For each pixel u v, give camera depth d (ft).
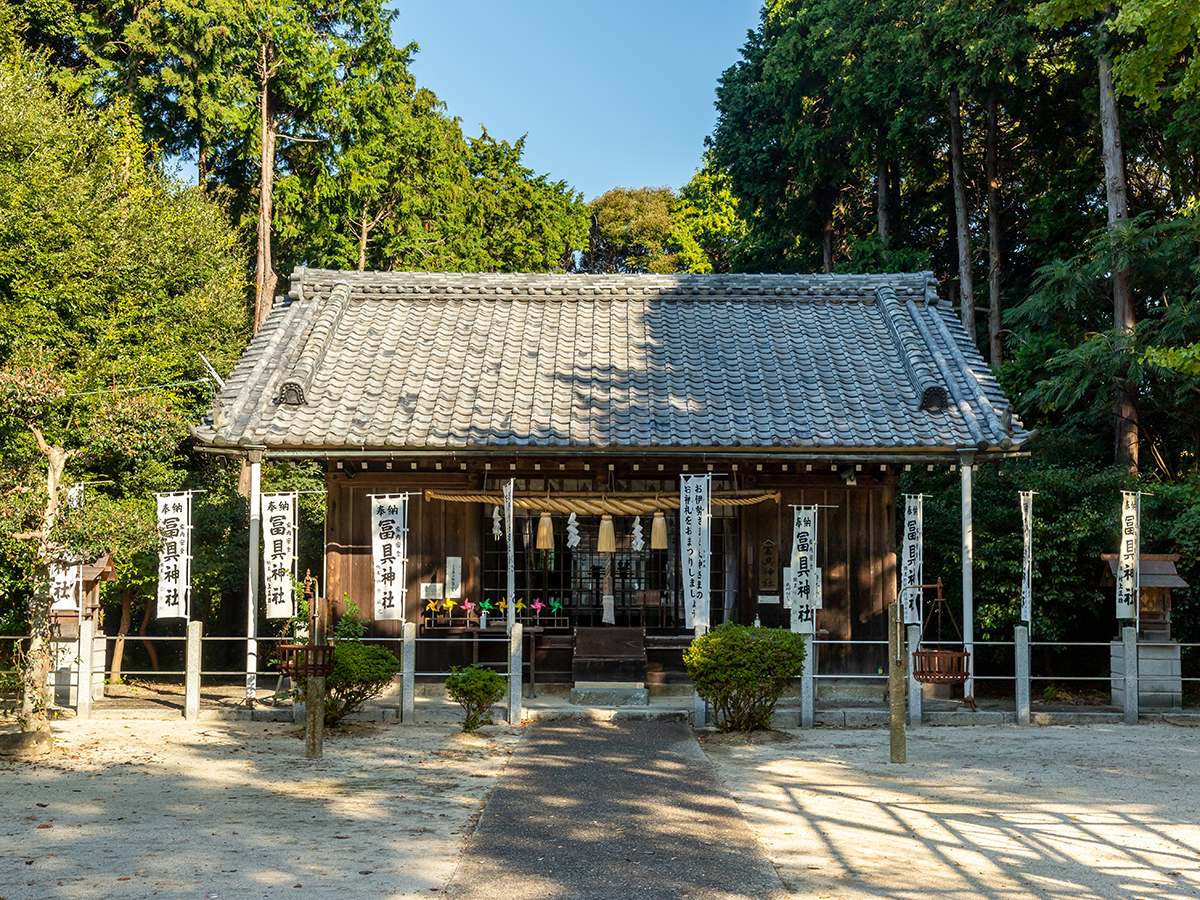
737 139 98.78
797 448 41.37
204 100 80.94
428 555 44.60
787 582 42.52
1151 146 71.05
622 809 25.31
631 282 54.85
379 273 54.49
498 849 21.66
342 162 92.53
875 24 81.87
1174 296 58.49
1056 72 78.23
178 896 18.24
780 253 105.91
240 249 86.12
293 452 41.63
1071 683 51.11
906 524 41.16
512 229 124.06
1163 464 66.90
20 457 41.60
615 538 45.75
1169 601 41.93
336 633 41.45
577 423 43.06
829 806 25.89
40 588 34.12
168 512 40.42
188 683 39.81
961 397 44.11
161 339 64.49
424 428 42.11
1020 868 20.70
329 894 18.42
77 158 66.23
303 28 88.53
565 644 44.42
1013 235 92.12
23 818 23.98
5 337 53.72
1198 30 34.19
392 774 29.50
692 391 45.88
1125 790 27.91
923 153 90.74
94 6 80.18
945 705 41.39
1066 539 46.75
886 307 51.96
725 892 19.06
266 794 26.78
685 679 44.37
